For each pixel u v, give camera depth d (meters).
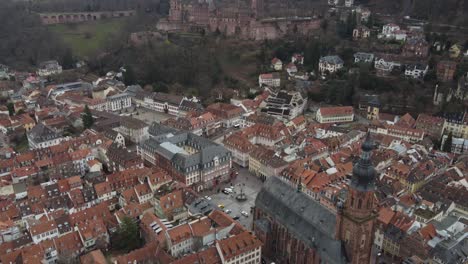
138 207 169.25
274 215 150.25
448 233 152.50
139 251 136.88
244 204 187.12
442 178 199.00
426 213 169.25
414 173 199.12
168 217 167.50
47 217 162.88
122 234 153.12
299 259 139.88
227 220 153.25
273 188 156.88
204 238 147.88
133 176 191.88
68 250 144.38
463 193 182.25
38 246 142.50
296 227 140.12
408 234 150.38
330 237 127.94
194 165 196.62
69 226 157.88
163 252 136.88
